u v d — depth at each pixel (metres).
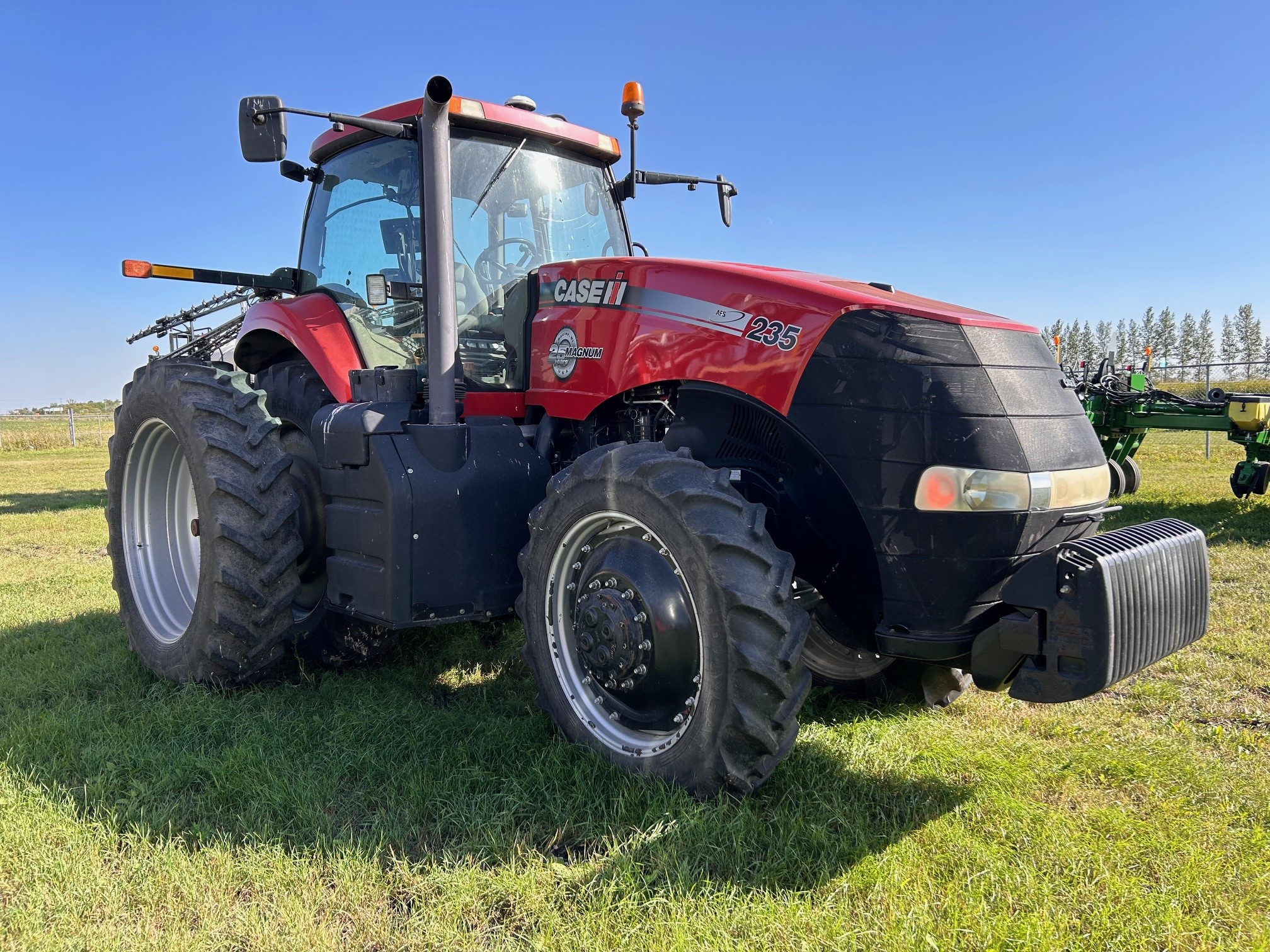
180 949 1.84
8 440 25.17
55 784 2.57
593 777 2.52
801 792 2.46
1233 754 2.86
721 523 2.34
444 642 4.12
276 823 2.38
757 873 2.09
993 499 2.32
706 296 2.81
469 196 3.50
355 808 2.50
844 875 2.07
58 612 4.95
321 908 2.01
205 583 3.38
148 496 4.01
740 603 2.25
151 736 3.00
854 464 2.44
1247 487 7.89
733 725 2.27
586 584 2.69
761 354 2.63
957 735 2.97
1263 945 1.84
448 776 2.62
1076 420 2.56
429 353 3.05
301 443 3.94
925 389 2.37
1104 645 2.09
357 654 3.77
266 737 2.92
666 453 2.56
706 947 1.80
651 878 2.04
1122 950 1.84
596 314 3.10
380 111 3.64
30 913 1.96
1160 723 3.14
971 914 1.92
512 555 3.11
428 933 1.89
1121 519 7.18
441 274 3.03
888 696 3.26
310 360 3.72
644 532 2.58
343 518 3.13
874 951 1.81
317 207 4.13
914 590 2.40
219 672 3.40
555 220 3.78
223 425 3.44
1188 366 13.71
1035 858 2.19
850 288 2.75
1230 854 2.22
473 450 3.07
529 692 3.45
